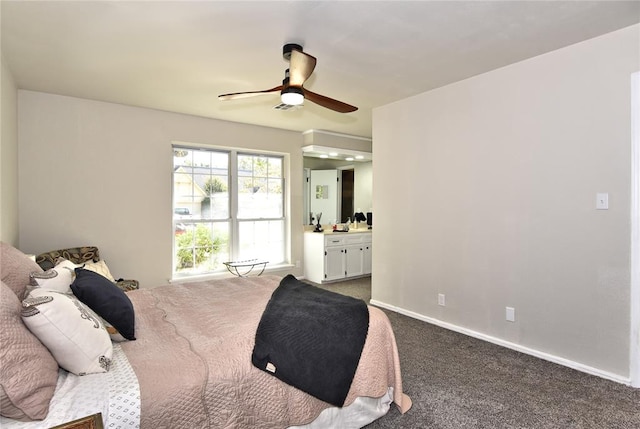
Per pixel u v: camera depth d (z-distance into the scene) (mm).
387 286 4129
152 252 4301
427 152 3643
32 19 2182
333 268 5469
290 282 2586
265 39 2473
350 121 4848
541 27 2324
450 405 2119
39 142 3615
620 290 2383
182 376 1376
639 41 2285
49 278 1729
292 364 1624
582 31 2383
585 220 2539
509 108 2963
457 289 3395
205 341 1683
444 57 2791
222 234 4988
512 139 2949
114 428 1171
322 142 5457
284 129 5371
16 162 3387
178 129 4445
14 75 3133
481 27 2316
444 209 3494
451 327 3436
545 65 2734
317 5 2041
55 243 3725
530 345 2857
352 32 2373
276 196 5488
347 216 6422
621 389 2295
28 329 1283
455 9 2094
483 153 3156
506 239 3004
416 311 3793
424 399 2184
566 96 2621
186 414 1298
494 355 2834
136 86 3441
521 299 2910
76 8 2061
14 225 3260
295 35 2412
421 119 3697
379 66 2971
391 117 4031
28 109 3553
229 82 3336
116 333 1672
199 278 4691
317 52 2686
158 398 1267
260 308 2186
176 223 4621
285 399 1580
